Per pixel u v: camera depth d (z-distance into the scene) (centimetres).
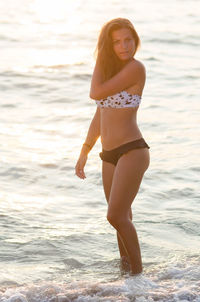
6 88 2533
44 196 1246
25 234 1009
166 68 3088
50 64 3194
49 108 2156
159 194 1250
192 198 1228
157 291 755
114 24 763
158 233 1011
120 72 769
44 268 866
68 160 1516
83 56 3522
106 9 6028
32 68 3055
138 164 784
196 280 790
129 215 841
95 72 784
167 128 1850
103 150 820
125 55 768
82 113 2080
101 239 991
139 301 726
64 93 2456
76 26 4878
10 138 1728
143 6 6216
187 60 3350
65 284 790
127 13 5681
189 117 2000
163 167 1449
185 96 2384
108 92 772
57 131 1830
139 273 816
